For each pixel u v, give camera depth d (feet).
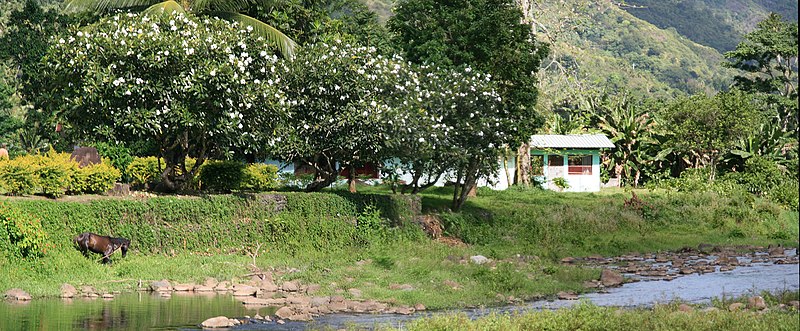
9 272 72.38
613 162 200.64
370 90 102.27
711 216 148.05
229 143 94.63
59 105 93.61
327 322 61.77
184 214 88.38
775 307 65.87
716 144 187.11
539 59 125.39
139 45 87.66
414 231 110.01
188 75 88.53
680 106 196.24
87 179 87.92
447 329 53.72
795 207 165.37
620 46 509.35
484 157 119.65
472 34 122.11
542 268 92.53
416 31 122.21
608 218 138.10
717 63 536.83
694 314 58.03
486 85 113.50
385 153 104.32
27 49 167.02
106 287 73.72
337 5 155.94
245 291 73.82
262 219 95.04
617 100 217.15
